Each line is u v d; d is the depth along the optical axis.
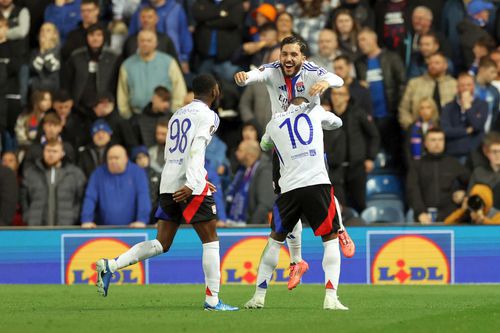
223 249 47.81
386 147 57.50
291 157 31.19
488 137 51.28
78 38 59.16
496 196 50.81
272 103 32.62
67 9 61.97
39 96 55.81
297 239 33.03
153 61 56.59
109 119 54.59
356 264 48.28
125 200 49.16
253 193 50.12
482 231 48.38
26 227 48.09
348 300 37.03
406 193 54.00
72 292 41.03
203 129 30.38
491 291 42.12
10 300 36.66
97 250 47.97
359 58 57.88
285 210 31.56
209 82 31.03
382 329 25.83
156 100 54.47
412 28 59.69
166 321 27.73
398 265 48.28
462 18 61.28
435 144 52.25
